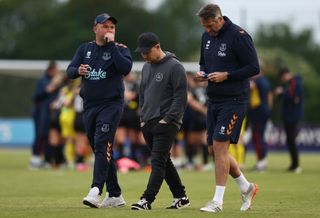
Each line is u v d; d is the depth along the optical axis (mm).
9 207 35750
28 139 116312
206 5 33750
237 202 39031
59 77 70000
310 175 58938
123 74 35469
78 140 68250
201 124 67562
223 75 33406
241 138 66188
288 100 64500
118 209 33906
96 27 35344
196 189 46875
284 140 111312
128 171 65062
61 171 65625
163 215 31344
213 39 34188
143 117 35000
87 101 35562
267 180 53531
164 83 34531
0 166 73812
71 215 31406
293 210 34875
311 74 177250
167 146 34281
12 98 110500
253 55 33562
